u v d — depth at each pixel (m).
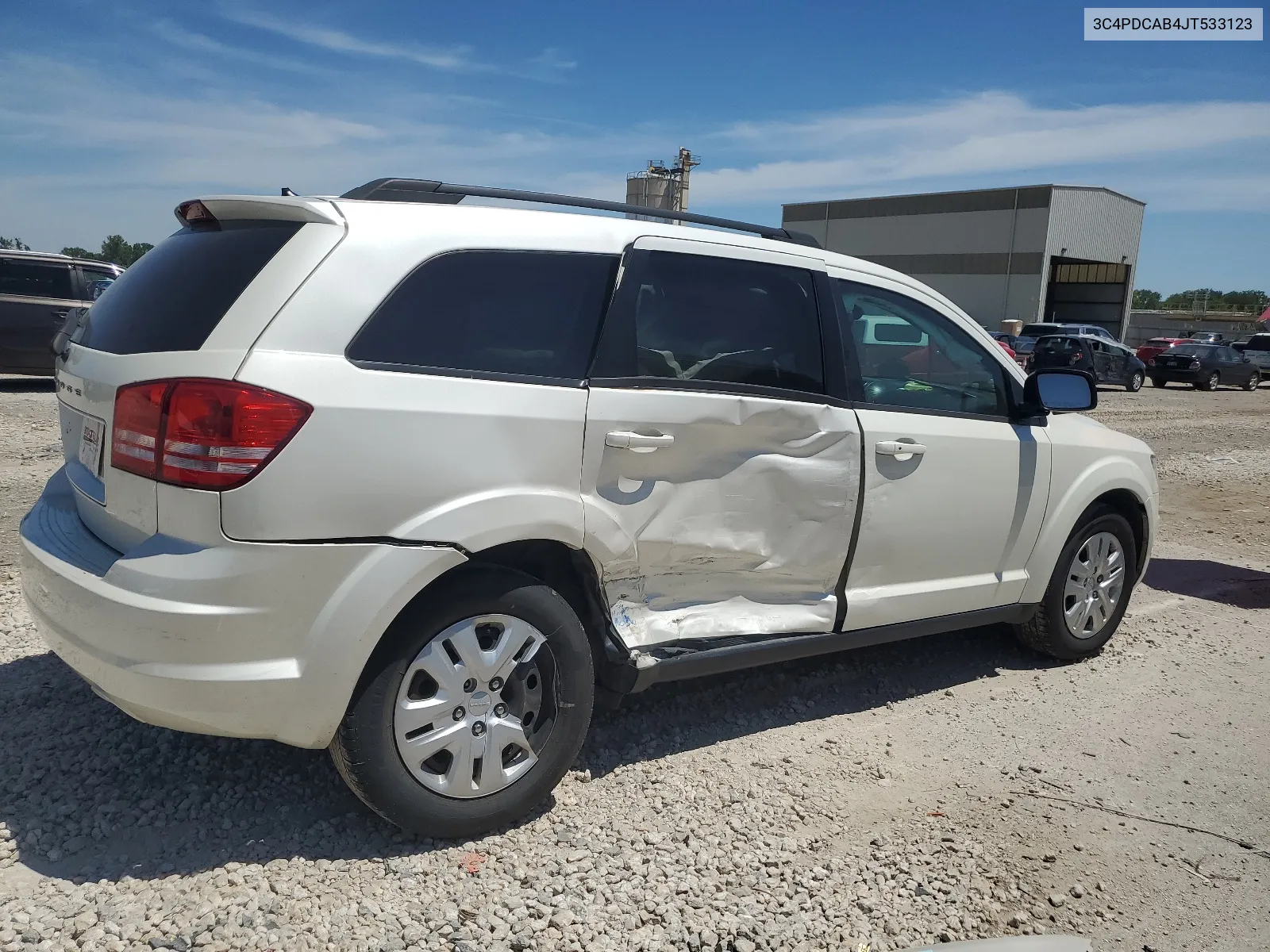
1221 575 7.07
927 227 54.47
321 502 2.64
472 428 2.87
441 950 2.52
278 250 2.78
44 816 2.99
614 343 3.24
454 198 3.28
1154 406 23.95
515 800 3.05
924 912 2.83
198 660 2.58
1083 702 4.52
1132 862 3.18
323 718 2.71
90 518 2.98
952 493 4.19
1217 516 9.45
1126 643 5.42
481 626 2.99
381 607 2.72
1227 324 64.00
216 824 3.01
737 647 3.55
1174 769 3.86
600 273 3.26
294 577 2.62
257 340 2.63
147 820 3.01
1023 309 50.91
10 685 3.89
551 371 3.11
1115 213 52.56
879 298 4.12
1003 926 2.80
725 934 2.67
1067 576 4.82
